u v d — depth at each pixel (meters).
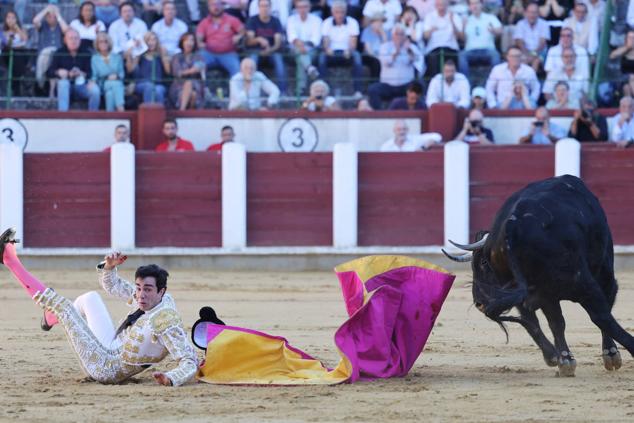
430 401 15.16
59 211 36.84
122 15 40.03
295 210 37.12
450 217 36.97
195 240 37.09
